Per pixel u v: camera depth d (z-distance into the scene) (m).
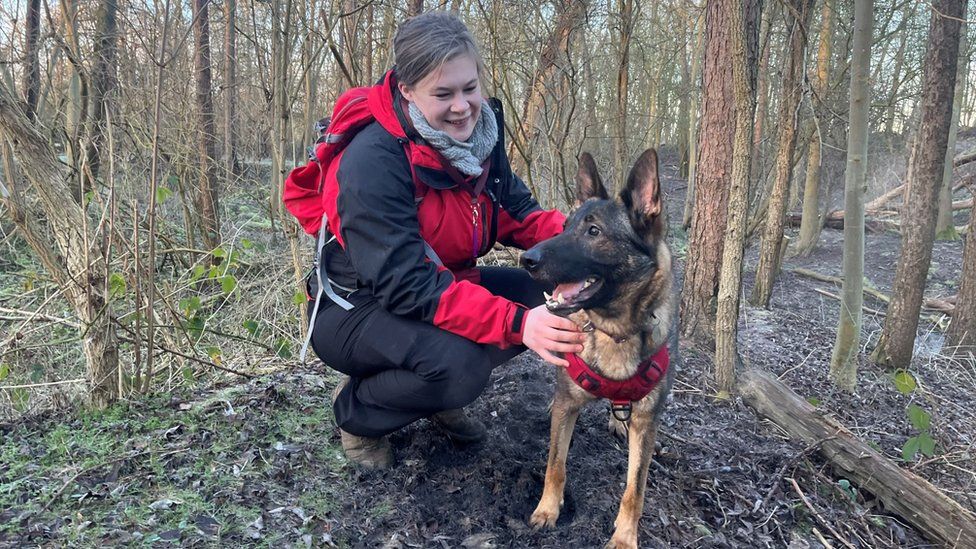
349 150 2.64
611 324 2.79
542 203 8.62
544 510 2.92
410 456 3.25
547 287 3.52
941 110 6.09
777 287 9.75
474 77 2.66
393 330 2.74
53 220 3.35
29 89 6.27
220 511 2.63
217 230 7.87
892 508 3.82
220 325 5.77
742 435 4.24
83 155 3.74
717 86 5.52
